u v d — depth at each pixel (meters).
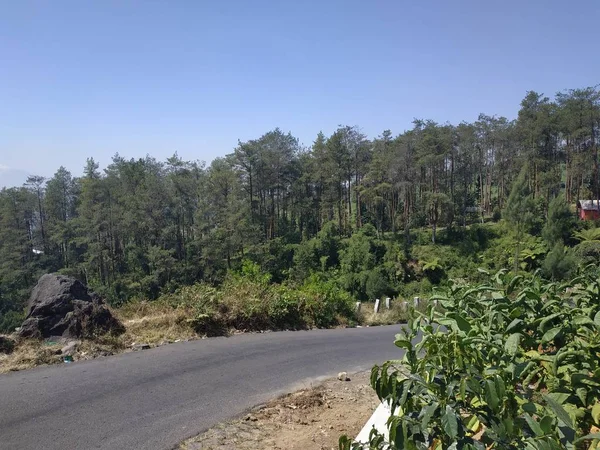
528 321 2.54
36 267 61.88
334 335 9.45
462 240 53.53
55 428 4.05
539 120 56.03
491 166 66.56
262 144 63.78
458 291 2.97
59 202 72.62
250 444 3.80
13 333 6.71
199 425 4.21
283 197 68.62
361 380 5.97
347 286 45.09
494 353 2.16
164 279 51.62
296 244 56.97
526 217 45.53
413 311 2.61
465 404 1.89
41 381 5.24
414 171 58.44
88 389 5.03
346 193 69.06
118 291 52.66
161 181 59.75
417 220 59.22
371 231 58.25
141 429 4.09
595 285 2.85
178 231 58.47
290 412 4.61
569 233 43.88
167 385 5.29
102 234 59.69
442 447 1.81
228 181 58.09
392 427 1.84
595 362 2.13
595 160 53.47
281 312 10.12
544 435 1.63
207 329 8.45
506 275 3.14
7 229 60.97
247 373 5.96
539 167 57.84
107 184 62.50
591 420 2.02
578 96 52.97
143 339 7.36
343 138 64.62
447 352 2.03
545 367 2.30
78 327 6.80
